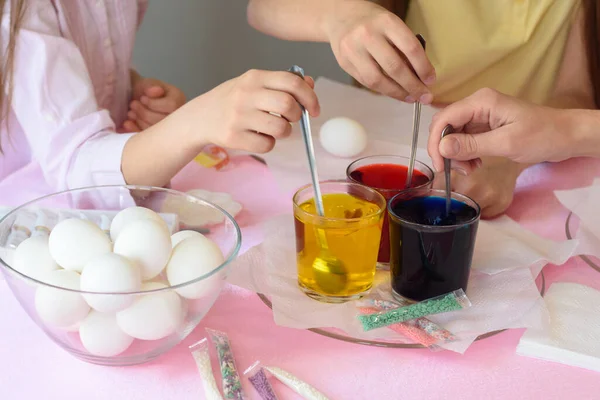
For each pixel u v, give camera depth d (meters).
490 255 0.91
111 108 1.33
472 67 1.37
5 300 0.85
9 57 1.06
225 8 2.04
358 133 1.17
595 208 1.01
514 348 0.80
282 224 0.98
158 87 1.33
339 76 2.29
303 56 2.22
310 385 0.74
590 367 0.77
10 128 1.21
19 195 1.09
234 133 0.94
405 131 1.26
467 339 0.79
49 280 0.73
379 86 0.98
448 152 0.88
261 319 0.83
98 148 1.07
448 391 0.74
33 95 1.07
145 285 0.75
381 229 0.87
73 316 0.71
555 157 0.97
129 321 0.72
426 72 0.95
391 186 0.94
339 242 0.82
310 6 1.21
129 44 1.32
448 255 0.82
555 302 0.85
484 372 0.76
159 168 1.04
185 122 1.00
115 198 0.90
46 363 0.77
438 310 0.82
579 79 1.36
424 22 1.40
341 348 0.79
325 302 0.84
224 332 0.80
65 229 0.76
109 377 0.75
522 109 0.93
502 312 0.82
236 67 2.14
